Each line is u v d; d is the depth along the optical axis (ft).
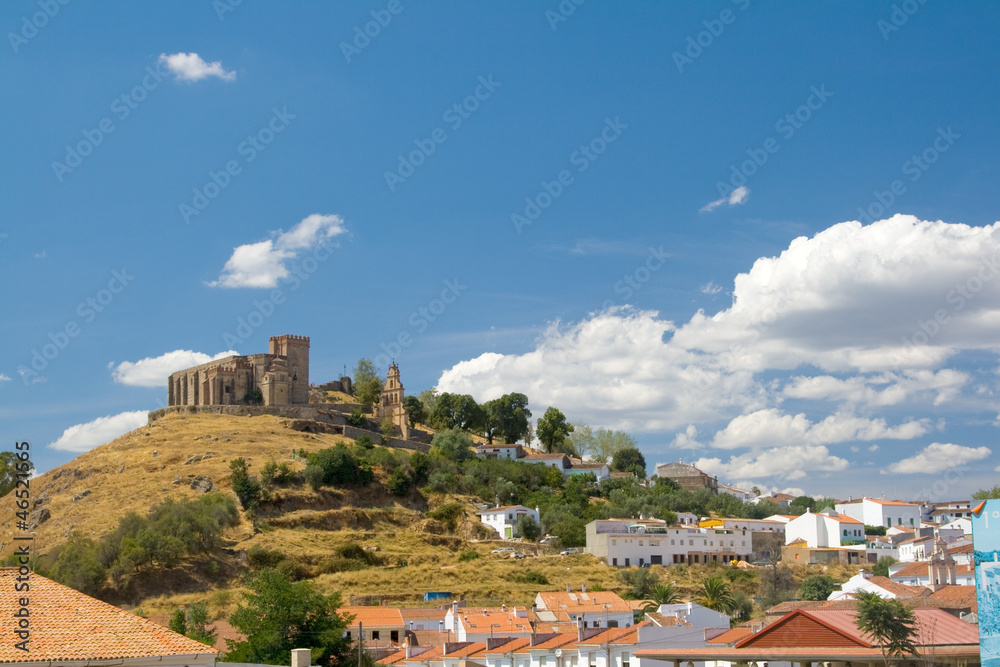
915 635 175.01
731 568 559.38
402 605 447.83
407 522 604.90
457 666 326.03
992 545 140.26
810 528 646.74
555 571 532.32
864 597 207.21
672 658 186.70
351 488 615.98
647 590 485.97
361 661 287.48
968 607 235.81
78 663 139.74
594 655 285.84
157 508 520.83
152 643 149.59
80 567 456.45
